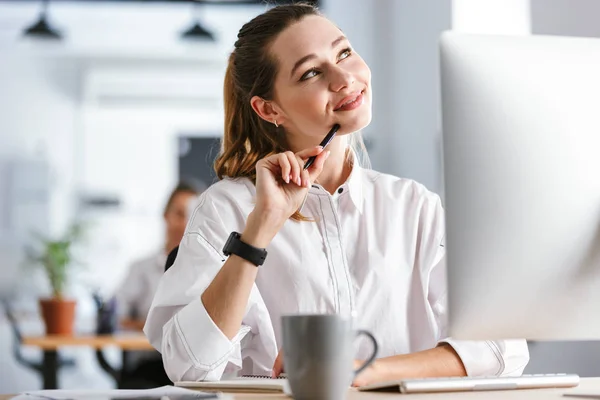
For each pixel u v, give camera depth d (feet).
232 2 21.88
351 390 4.02
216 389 4.07
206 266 5.11
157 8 22.30
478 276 3.63
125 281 16.22
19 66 23.56
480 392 3.87
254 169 5.78
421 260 5.60
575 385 4.07
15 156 23.49
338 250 5.46
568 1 10.45
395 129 19.76
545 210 3.63
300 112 5.36
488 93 3.62
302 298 5.35
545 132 3.65
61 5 22.26
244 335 4.88
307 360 3.20
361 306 5.41
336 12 20.39
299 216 5.44
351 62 5.31
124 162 23.81
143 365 14.56
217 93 23.77
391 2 19.95
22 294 22.76
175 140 23.88
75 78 23.70
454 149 3.61
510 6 14.02
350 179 5.59
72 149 23.72
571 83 3.68
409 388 3.79
